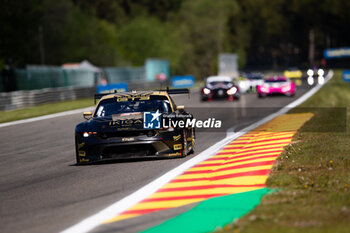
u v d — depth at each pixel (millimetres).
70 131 61781
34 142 53375
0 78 122812
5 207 24766
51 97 122062
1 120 82938
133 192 26266
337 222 18391
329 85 142375
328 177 26328
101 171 33094
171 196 24953
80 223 20859
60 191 27781
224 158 35688
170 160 35469
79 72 159625
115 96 40344
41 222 21469
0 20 183875
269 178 27297
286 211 20312
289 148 36500
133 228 19828
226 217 20625
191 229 19219
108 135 34906
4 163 40375
